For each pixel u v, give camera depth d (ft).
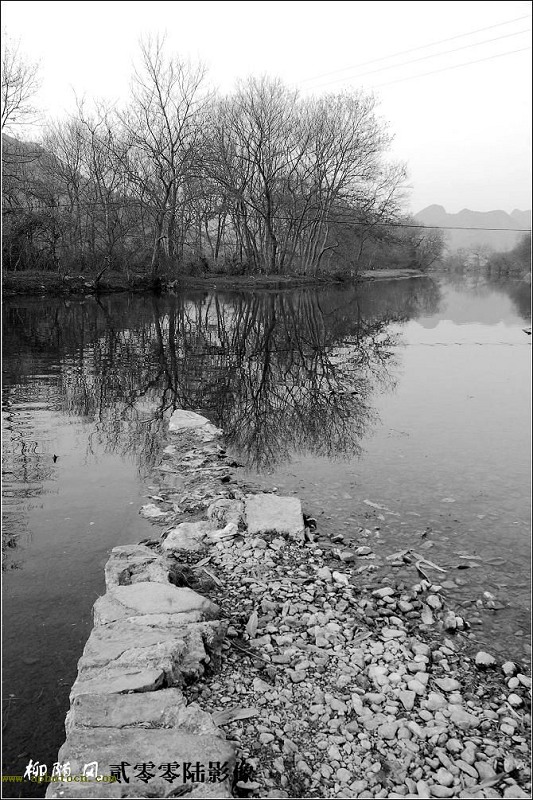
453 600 16.47
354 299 129.80
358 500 23.11
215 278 146.10
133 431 31.71
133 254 122.21
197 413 35.68
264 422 34.24
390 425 33.78
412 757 11.07
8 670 12.95
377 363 54.29
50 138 128.67
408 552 18.98
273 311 99.55
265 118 141.08
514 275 270.46
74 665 13.14
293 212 155.63
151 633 13.30
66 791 9.33
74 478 24.64
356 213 162.30
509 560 18.56
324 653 13.96
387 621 15.42
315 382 45.65
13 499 22.34
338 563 18.40
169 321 82.64
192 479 24.81
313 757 10.98
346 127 146.30
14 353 55.98
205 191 140.05
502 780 10.68
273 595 16.42
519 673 13.52
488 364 53.83
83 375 46.52
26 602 15.48
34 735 11.32
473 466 26.89
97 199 120.88
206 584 16.69
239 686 12.67
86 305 97.50
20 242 106.73
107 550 18.45
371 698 12.45
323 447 29.73
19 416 34.22
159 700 11.28
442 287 190.80
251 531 19.81
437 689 13.02
